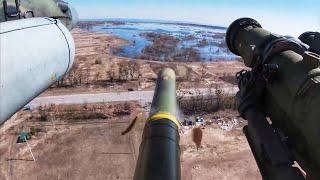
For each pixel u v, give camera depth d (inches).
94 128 2896.2
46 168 2364.7
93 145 2630.4
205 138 2755.9
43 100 3474.4
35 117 3078.2
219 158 2492.6
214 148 2618.1
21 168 2363.4
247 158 2504.9
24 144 2640.3
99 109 3255.4
